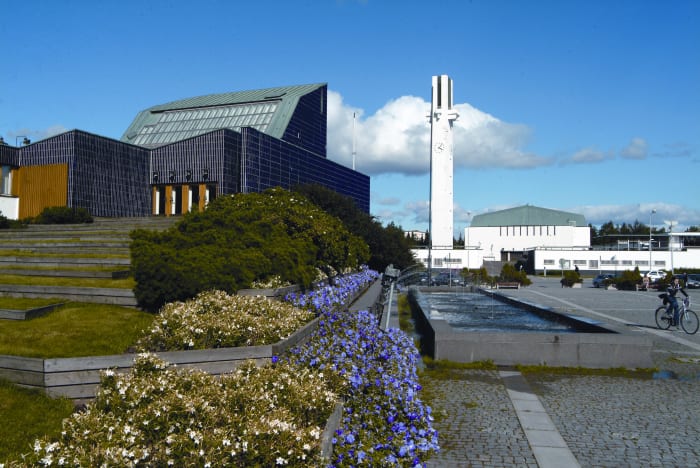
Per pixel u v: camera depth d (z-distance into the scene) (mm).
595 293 41812
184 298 10742
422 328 16609
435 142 85375
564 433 7473
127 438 4285
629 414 8359
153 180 51312
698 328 17375
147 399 5238
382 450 5188
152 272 10586
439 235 85812
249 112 84562
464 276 55656
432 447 5543
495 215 120688
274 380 5816
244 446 4195
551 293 41781
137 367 6238
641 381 10508
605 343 11625
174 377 5840
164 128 85500
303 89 90875
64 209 31641
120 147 47781
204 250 12758
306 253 16375
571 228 112375
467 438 7262
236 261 12539
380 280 31750
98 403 5352
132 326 9508
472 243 117625
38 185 43125
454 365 11664
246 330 8336
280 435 4383
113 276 12766
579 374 11078
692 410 8570
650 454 6703
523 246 115000
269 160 60406
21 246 17547
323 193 45844
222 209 19078
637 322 20531
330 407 5555
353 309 16391
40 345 7973
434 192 85812
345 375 6578
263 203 19609
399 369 7891
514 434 7422
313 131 91750
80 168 43156
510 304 24562
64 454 4004
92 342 8367
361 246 29188
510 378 10703
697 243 103312
